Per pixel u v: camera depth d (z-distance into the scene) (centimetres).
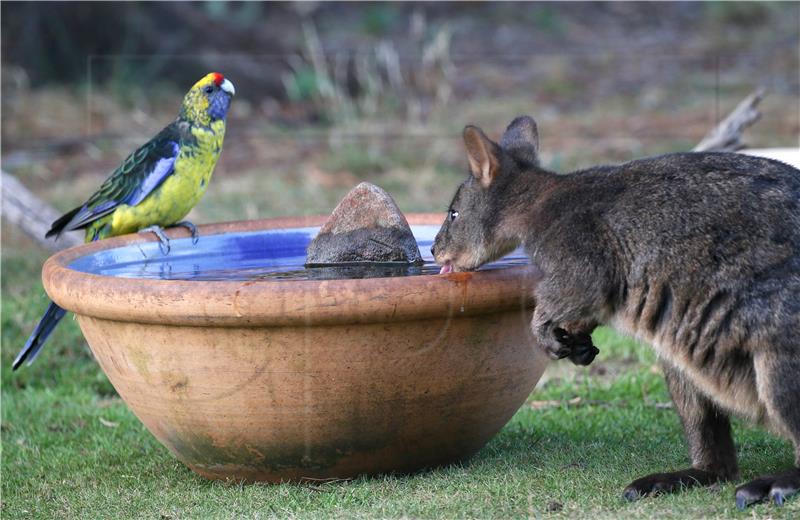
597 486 786
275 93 2722
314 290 727
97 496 853
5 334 1323
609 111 2530
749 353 693
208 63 2725
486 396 809
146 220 1048
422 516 733
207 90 1056
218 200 1897
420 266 891
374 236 895
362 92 2688
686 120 2400
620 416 1041
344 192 1942
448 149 2248
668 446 913
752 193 710
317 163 2180
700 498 737
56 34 2717
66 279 793
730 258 694
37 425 1088
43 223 1544
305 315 728
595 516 713
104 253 930
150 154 1044
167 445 845
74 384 1232
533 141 875
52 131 2370
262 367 753
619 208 736
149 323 758
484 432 840
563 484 793
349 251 898
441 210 1770
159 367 775
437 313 746
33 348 1005
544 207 773
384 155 2189
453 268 845
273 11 3291
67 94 2602
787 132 2227
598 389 1139
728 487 760
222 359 754
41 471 939
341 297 727
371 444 796
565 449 913
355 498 778
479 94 2744
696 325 704
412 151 2220
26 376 1251
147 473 910
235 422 782
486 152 807
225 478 838
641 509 722
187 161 1050
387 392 771
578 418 1039
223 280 793
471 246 830
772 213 700
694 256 704
